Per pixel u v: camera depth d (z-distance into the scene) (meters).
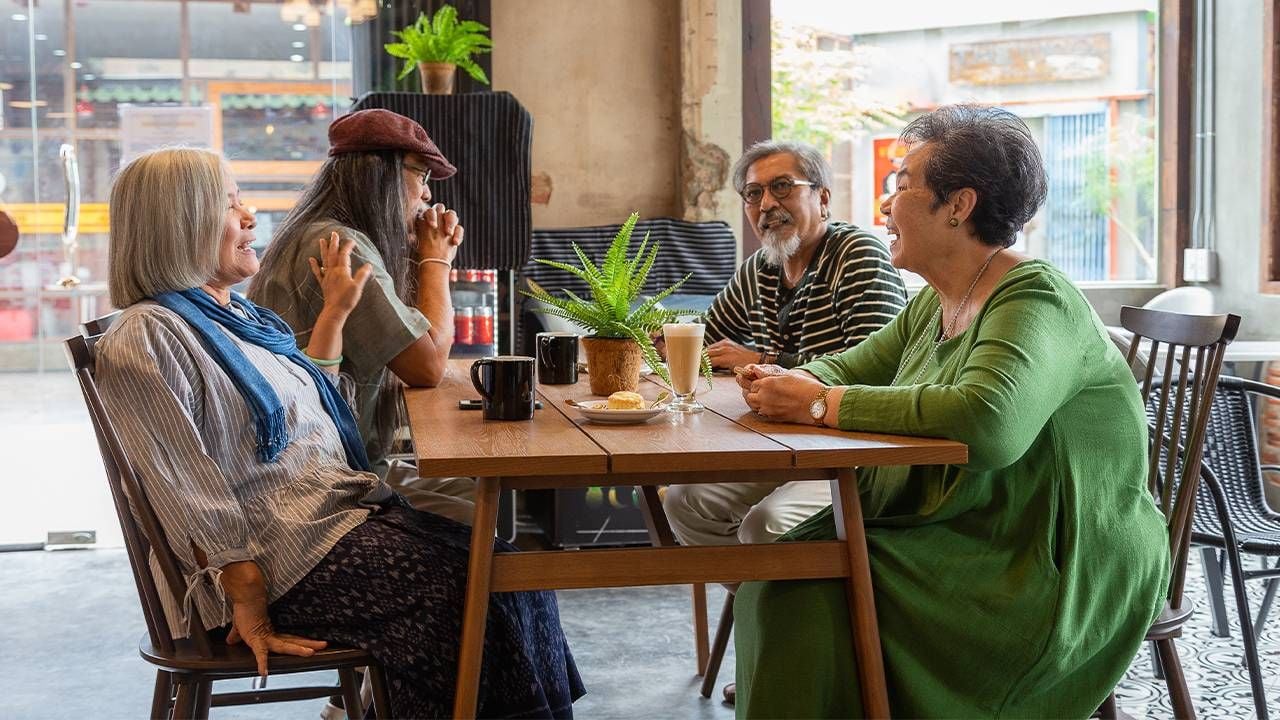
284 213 4.59
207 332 1.84
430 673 1.79
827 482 2.45
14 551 4.18
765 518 2.40
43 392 4.46
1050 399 1.73
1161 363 4.20
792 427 1.84
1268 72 4.61
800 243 2.83
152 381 1.73
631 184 4.77
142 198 1.86
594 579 1.69
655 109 4.77
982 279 1.94
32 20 4.40
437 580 1.82
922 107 5.11
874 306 2.66
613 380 2.26
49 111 4.43
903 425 1.73
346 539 1.83
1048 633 1.73
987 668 1.75
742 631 1.84
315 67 4.56
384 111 2.62
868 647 1.71
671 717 2.72
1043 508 1.79
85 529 4.26
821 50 4.97
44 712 2.75
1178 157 5.05
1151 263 5.19
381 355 2.37
